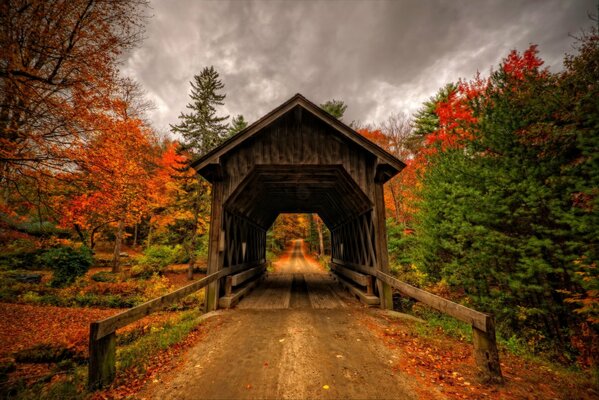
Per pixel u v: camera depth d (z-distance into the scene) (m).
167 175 18.08
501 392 2.67
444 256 8.05
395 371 3.17
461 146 7.28
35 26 6.36
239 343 4.16
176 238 20.16
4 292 9.23
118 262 15.68
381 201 6.79
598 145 3.70
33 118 6.47
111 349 2.92
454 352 3.74
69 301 9.25
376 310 6.24
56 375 3.52
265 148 6.90
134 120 9.94
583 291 4.57
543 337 4.78
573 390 2.76
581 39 4.66
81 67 7.15
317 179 8.34
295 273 17.47
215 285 6.38
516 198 4.98
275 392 2.74
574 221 3.99
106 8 7.04
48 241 15.12
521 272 5.05
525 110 4.97
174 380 3.02
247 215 9.62
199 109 19.78
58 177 7.30
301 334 4.54
